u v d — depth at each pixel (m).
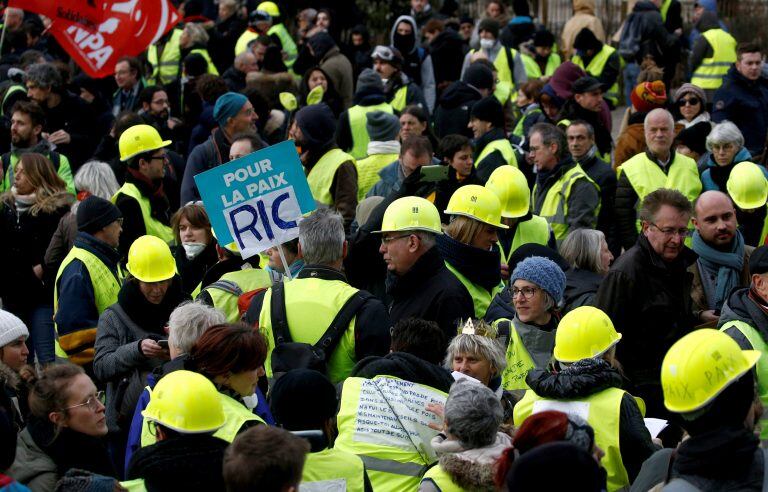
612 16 57.22
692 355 11.01
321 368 15.51
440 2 60.12
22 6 33.38
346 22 52.44
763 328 15.87
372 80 31.61
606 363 14.31
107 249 20.14
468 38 49.34
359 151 31.47
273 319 16.19
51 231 24.11
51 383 13.64
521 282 16.95
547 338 17.03
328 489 12.45
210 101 32.97
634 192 26.78
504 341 16.95
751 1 57.44
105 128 35.31
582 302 19.81
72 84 36.62
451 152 24.45
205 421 12.12
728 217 19.92
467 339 15.41
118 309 18.19
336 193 26.16
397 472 13.78
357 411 14.07
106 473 13.96
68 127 34.22
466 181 24.67
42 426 13.70
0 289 23.84
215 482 11.95
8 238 23.70
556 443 9.38
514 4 45.88
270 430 10.52
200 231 21.45
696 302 20.14
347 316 15.99
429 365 14.37
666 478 11.52
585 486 9.13
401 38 41.72
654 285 18.00
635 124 31.56
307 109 26.31
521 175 22.36
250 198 18.72
